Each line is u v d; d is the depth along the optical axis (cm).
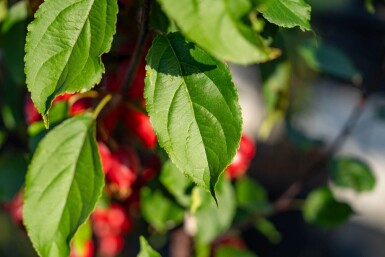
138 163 53
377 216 141
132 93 45
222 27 28
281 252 132
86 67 36
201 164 37
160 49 37
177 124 37
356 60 126
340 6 124
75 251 52
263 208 65
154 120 37
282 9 36
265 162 130
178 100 37
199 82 37
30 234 40
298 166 127
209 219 55
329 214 70
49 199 41
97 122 46
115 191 52
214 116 37
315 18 123
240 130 36
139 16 43
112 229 57
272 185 130
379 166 141
